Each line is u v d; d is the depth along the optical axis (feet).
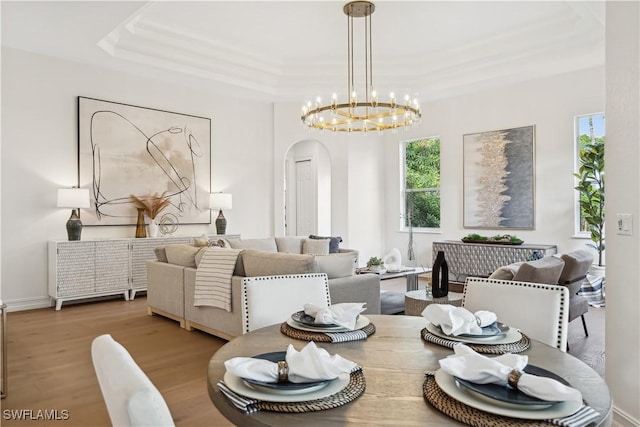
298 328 5.29
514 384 3.23
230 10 15.37
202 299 12.03
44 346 11.52
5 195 15.51
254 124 23.08
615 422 7.17
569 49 16.69
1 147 15.42
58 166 16.67
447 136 22.67
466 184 21.88
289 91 22.04
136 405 2.29
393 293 17.89
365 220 24.64
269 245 19.44
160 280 14.37
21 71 15.81
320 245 20.08
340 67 21.17
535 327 5.62
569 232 18.54
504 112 20.45
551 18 15.97
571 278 11.39
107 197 17.88
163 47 17.52
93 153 17.53
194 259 13.38
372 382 3.76
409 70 20.89
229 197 20.66
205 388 8.83
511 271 10.46
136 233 18.30
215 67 19.22
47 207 16.43
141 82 18.94
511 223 20.29
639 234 6.74
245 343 4.84
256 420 3.06
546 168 19.16
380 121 24.35
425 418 3.08
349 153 23.94
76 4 12.46
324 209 29.63
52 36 14.70
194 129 20.68
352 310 5.32
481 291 6.21
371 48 18.49
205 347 11.48
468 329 4.79
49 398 8.38
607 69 7.52
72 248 15.92
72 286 15.92
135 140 18.70
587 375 3.84
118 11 12.91
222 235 20.61
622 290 7.11
